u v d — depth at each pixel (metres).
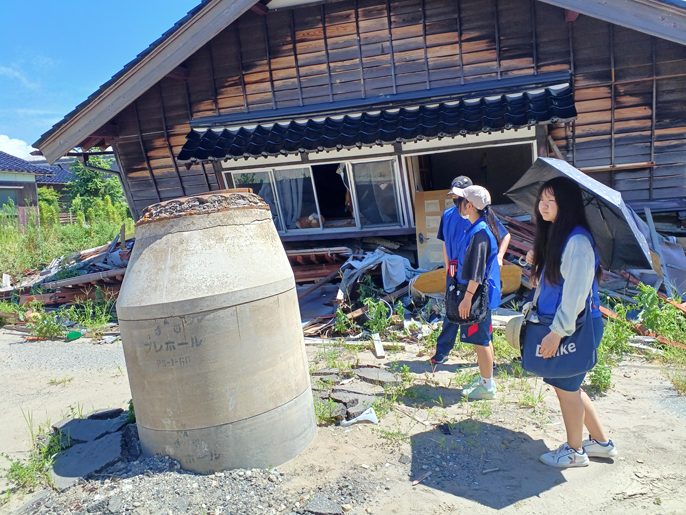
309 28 8.28
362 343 5.82
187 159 7.93
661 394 4.14
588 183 2.91
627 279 6.68
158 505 2.86
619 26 7.21
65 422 4.01
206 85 8.86
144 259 3.23
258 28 8.47
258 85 8.65
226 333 3.08
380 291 7.03
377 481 3.10
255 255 3.31
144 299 3.08
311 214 8.92
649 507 2.76
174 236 3.20
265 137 8.02
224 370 3.09
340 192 9.40
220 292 3.06
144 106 9.18
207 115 8.97
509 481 3.05
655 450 3.30
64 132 8.44
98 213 25.19
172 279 3.08
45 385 5.39
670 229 7.50
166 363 3.07
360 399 4.19
